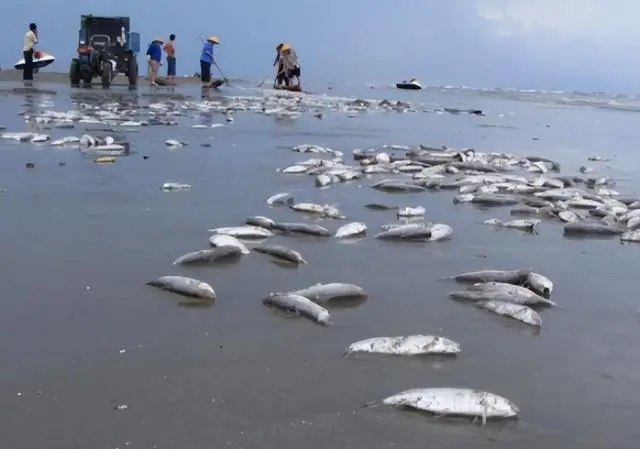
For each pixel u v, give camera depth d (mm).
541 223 8336
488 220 8227
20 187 8914
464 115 27625
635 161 15070
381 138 17203
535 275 5715
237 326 4637
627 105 41719
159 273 5707
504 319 5023
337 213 8188
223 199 8844
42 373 3805
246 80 58469
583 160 14945
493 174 11508
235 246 6309
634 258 6898
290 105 27000
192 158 12148
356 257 6520
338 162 12266
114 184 9453
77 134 14406
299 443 3193
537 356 4379
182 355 4125
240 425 3334
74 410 3410
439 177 10953
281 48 37938
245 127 18047
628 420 3578
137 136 14742
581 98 52906
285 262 6227
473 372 4094
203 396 3613
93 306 4887
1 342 4199
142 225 7285
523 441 3322
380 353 4266
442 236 7340
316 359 4156
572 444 3318
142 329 4508
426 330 4734
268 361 4098
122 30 32531
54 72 44188
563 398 3807
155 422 3326
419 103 34875
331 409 3535
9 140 13000
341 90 49125
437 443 3254
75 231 6902
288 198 8695
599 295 5688
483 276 5797
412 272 6105
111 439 3156
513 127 22781
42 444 3098
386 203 9117
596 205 9203
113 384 3711
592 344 4621
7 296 5000
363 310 5086
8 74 38719
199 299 5121
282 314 4906
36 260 5895
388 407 3568
